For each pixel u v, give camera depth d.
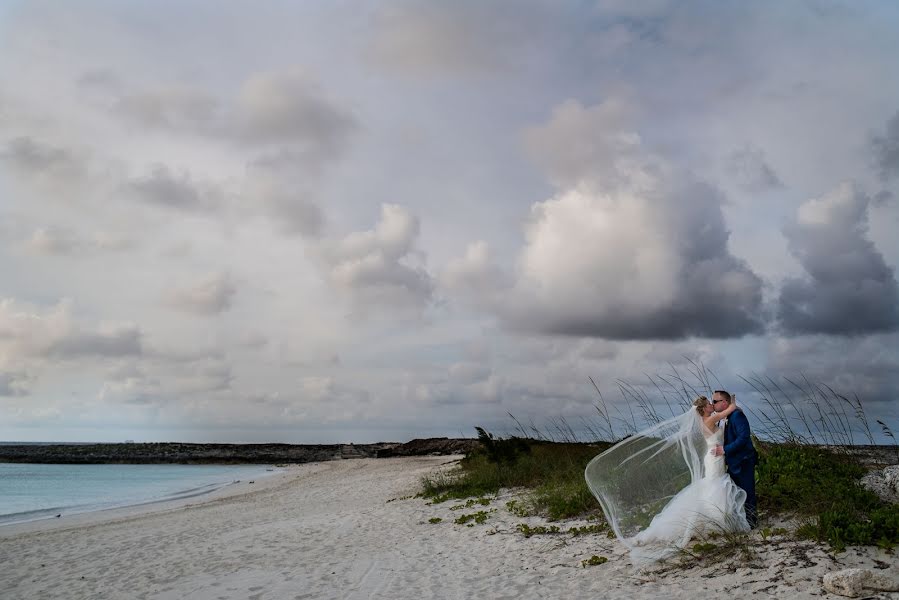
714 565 6.51
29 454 84.94
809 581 5.62
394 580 7.95
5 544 13.41
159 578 9.15
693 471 7.66
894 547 6.00
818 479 8.41
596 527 9.39
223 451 91.62
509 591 6.89
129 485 38.62
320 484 28.83
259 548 11.03
